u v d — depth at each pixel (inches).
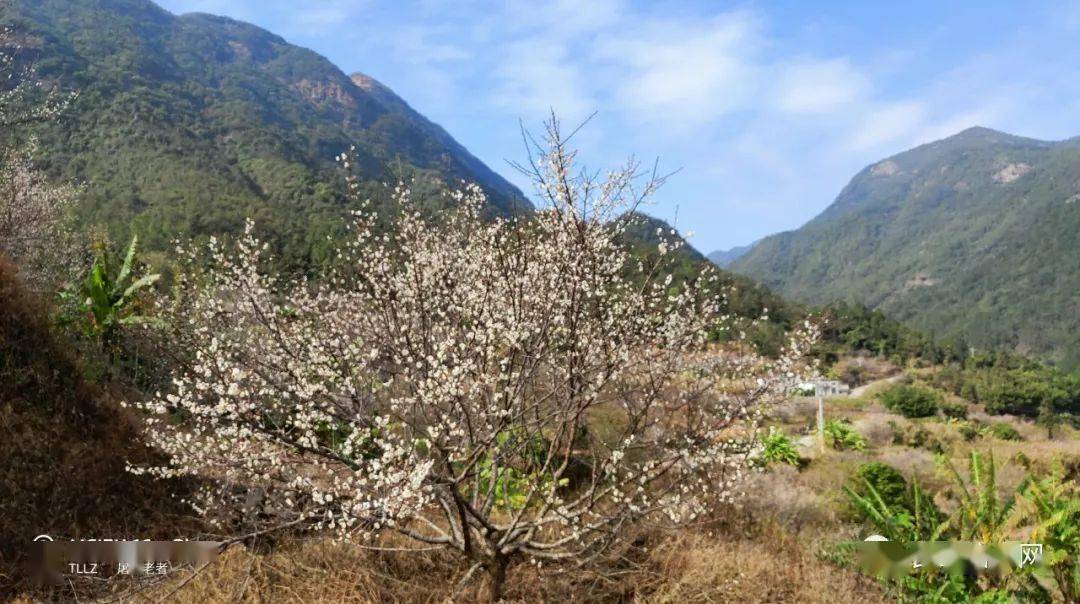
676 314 220.1
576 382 194.5
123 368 341.7
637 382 229.5
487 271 201.8
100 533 223.5
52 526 217.9
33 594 195.3
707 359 239.8
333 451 186.2
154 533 226.8
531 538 216.2
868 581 269.7
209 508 227.0
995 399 2058.3
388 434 175.6
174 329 263.7
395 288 204.2
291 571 198.5
